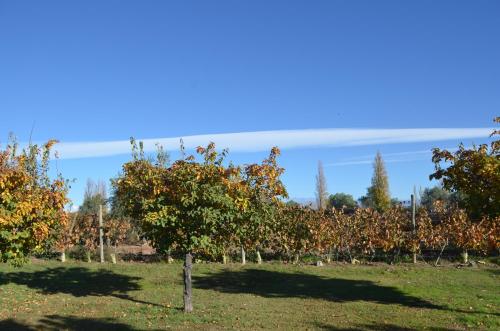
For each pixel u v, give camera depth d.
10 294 12.37
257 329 8.57
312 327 8.69
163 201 10.17
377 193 44.19
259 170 10.59
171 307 10.67
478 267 16.59
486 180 9.02
